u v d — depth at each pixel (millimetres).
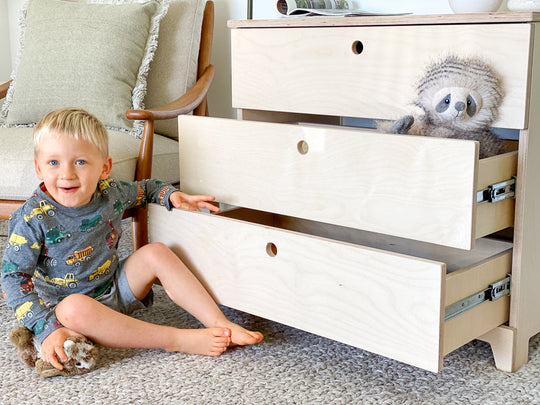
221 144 1424
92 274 1369
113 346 1277
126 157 1560
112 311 1263
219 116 2252
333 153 1225
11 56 2756
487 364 1288
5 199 1522
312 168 1266
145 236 1570
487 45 1192
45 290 1341
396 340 1103
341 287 1163
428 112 1252
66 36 1866
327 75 1434
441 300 1032
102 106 1796
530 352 1354
